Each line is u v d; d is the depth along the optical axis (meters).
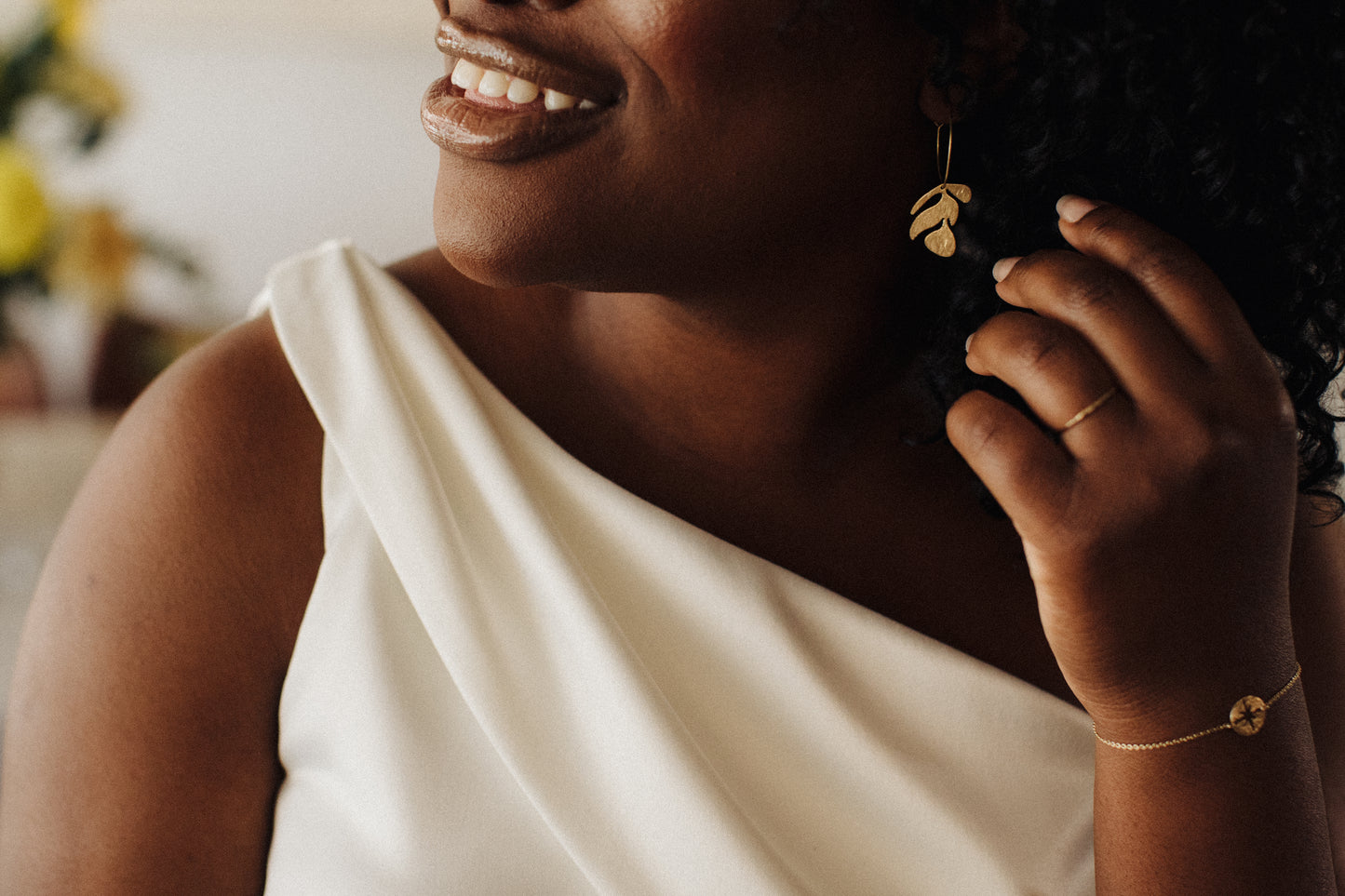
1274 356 0.92
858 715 0.91
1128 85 0.81
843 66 0.77
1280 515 0.75
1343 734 1.10
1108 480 0.71
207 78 4.20
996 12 0.83
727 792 0.84
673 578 0.90
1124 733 0.79
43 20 2.25
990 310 0.92
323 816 0.84
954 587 0.99
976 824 0.90
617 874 0.82
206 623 0.85
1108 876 0.82
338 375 0.90
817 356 0.91
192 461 0.86
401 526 0.85
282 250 4.39
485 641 0.85
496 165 0.73
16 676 0.87
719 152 0.74
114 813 0.82
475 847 0.83
